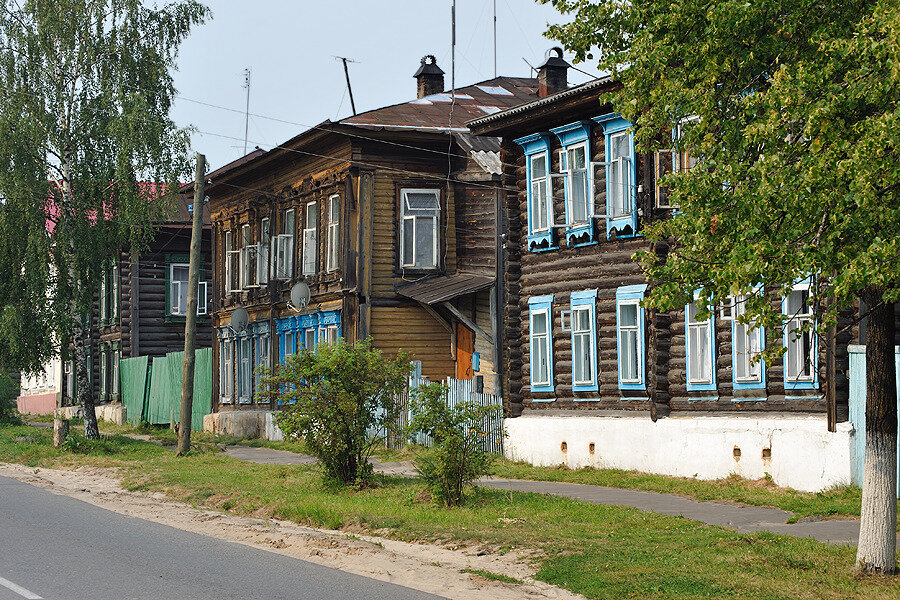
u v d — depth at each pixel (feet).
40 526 52.34
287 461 92.58
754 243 34.94
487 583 38.96
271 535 50.98
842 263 34.06
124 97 107.96
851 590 35.83
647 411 76.84
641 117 42.04
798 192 33.96
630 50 41.50
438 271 108.17
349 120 110.01
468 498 60.08
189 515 59.57
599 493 66.33
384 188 108.06
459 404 60.54
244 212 135.64
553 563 41.88
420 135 107.34
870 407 38.37
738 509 58.18
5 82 107.34
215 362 142.31
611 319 80.53
